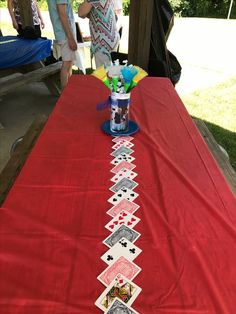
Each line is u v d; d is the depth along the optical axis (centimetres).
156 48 331
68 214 109
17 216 107
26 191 119
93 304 80
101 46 328
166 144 156
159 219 108
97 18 316
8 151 297
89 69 511
